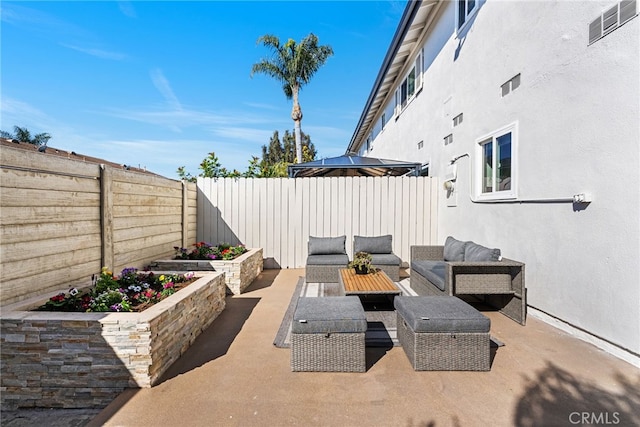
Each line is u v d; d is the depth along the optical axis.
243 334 3.76
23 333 2.61
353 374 2.85
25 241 3.11
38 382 2.63
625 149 3.01
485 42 5.43
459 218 6.49
